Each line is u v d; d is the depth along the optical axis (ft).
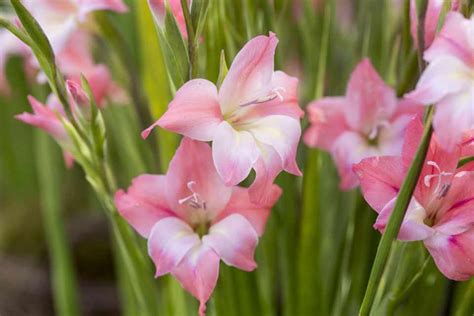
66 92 2.56
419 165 2.33
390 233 2.37
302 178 2.83
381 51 2.89
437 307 2.77
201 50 2.64
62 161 5.01
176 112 2.41
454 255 2.41
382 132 2.69
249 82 2.46
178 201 2.53
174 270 2.49
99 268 4.82
